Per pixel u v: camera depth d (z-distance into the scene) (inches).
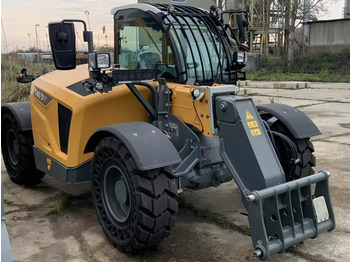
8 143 192.4
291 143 143.9
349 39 975.6
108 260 121.6
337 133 283.9
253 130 119.3
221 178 138.0
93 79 130.6
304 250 125.6
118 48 154.2
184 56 136.3
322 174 120.5
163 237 119.6
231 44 153.9
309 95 516.7
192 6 161.0
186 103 130.4
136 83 131.7
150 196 114.3
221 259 121.3
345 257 121.5
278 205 111.7
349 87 626.2
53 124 159.5
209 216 150.0
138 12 144.0
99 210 134.2
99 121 142.3
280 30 990.4
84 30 124.7
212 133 124.2
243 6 725.9
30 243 133.0
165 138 118.4
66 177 148.6
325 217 119.4
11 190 184.7
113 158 123.0
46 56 246.5
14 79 400.2
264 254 107.0
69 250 128.0
